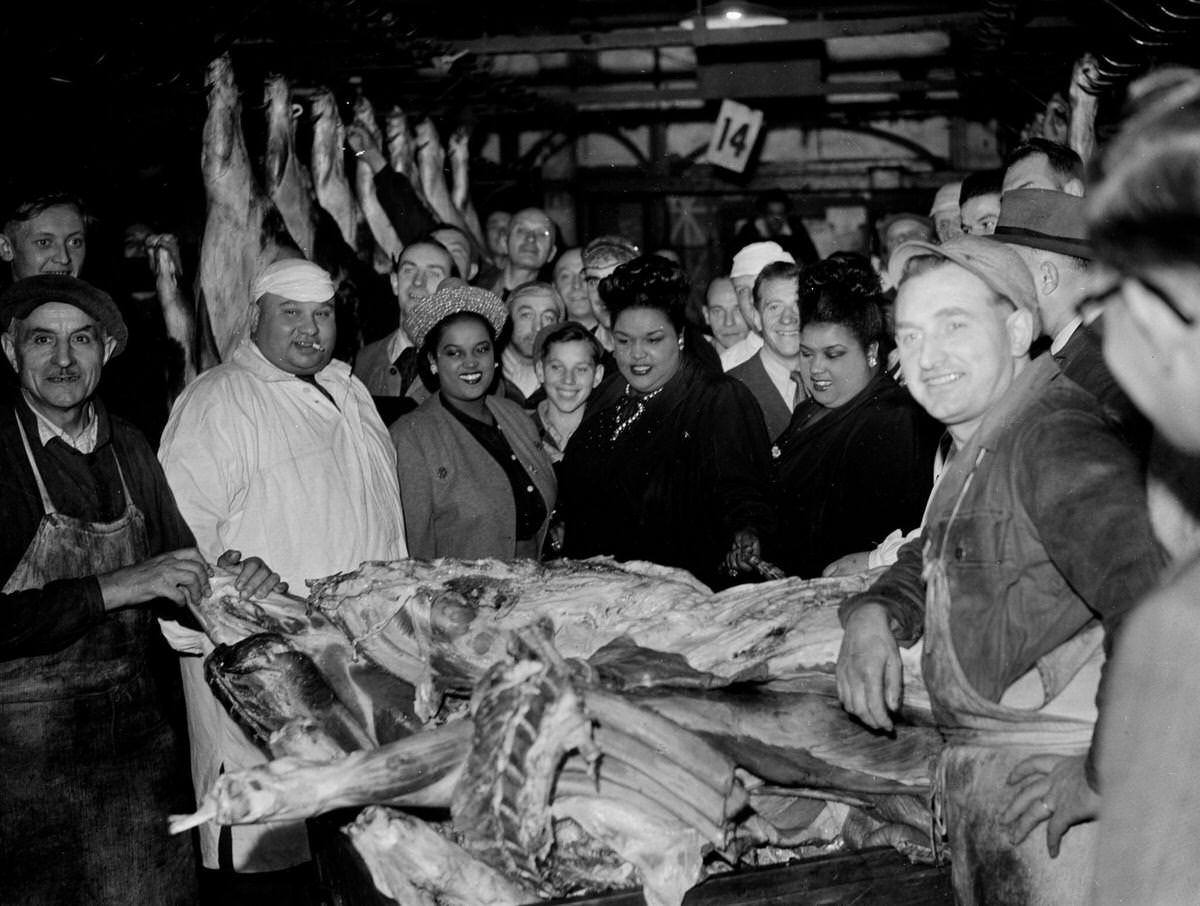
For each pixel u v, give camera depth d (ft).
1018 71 26.58
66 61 16.78
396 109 27.17
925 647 7.93
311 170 22.80
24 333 11.34
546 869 8.75
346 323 20.12
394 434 15.16
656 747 8.67
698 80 35.12
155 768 11.97
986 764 7.65
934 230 21.90
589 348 17.15
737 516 13.57
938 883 8.28
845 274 13.64
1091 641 7.48
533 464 15.67
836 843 9.77
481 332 15.15
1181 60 17.84
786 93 34.58
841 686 8.25
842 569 11.39
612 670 9.21
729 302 21.01
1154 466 6.34
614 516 14.48
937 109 39.63
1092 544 6.78
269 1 18.93
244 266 18.48
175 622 12.71
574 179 40.40
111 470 11.77
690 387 14.44
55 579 11.25
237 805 8.11
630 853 8.48
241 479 13.28
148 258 19.13
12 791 11.21
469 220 30.37
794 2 34.45
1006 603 7.46
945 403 7.77
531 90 36.94
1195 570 3.91
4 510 11.10
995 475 7.49
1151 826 3.79
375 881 8.82
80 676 11.41
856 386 13.64
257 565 11.44
